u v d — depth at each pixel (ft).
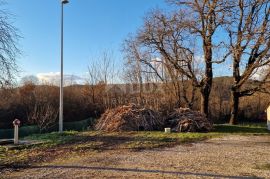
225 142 61.72
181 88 108.06
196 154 47.44
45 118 95.76
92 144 54.44
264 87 98.37
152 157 44.39
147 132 73.05
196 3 87.40
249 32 83.82
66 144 54.08
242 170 36.86
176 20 90.22
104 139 61.05
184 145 56.90
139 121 78.18
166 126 80.64
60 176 32.89
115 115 79.66
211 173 34.91
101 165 38.52
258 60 85.97
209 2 86.02
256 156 46.50
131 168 36.91
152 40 92.17
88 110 121.29
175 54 92.43
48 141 56.03
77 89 124.88
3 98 103.30
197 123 79.46
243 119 132.77
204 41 90.17
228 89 125.90
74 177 32.45
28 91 114.21
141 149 51.37
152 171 35.45
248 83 98.43
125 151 49.06
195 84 94.94
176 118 81.71
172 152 49.03
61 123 71.97
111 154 46.37
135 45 121.19
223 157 45.29
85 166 37.86
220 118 126.21
